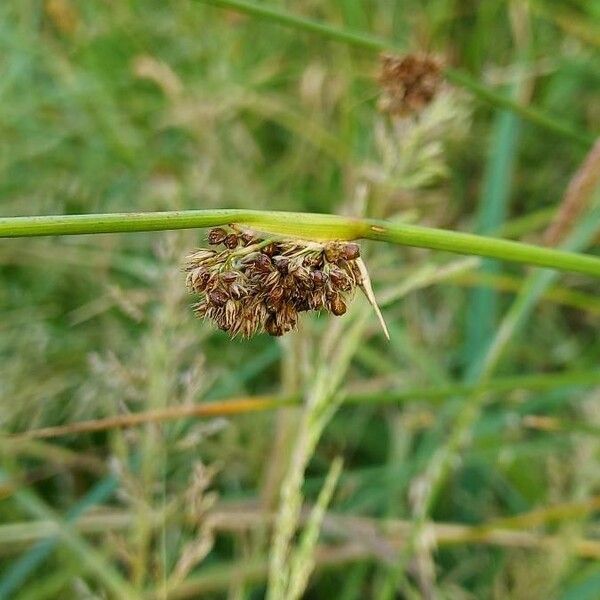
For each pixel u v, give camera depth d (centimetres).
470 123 27
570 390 23
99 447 23
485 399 22
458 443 19
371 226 13
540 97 30
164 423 18
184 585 20
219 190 25
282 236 12
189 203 25
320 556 21
